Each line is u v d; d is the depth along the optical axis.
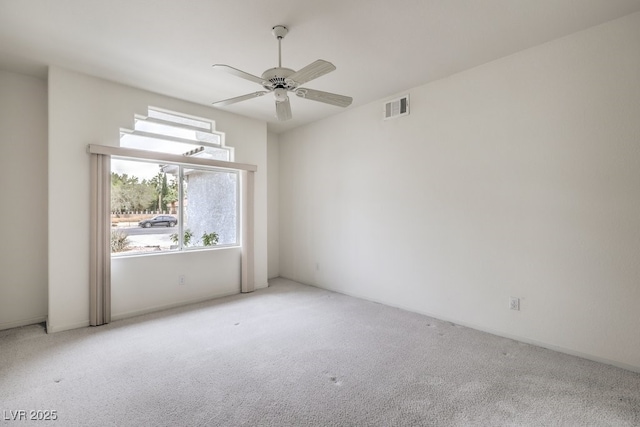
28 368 2.47
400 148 3.98
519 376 2.37
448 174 3.51
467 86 3.35
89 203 3.42
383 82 3.67
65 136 3.27
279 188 5.88
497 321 3.16
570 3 2.28
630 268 2.44
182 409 1.98
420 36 2.71
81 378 2.33
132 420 1.88
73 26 2.54
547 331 2.84
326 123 4.95
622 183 2.47
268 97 4.05
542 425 1.84
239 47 2.88
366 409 1.99
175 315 3.74
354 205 4.54
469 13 2.40
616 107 2.49
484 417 1.91
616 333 2.50
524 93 2.95
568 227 2.72
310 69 2.25
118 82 3.60
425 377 2.36
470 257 3.35
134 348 2.84
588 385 2.25
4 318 3.29
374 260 4.30
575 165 2.68
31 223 3.44
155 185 4.02
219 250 4.55
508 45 2.87
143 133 3.87
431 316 3.69
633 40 2.41
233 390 2.19
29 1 2.22
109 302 3.49
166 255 4.02
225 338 3.07
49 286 3.19
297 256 5.52
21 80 3.38
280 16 2.42
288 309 3.97
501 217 3.12
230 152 4.68
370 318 3.63
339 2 2.26
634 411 1.97
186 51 2.95
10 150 3.32
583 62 2.63
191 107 4.21
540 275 2.88
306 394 2.14
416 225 3.82
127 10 2.34
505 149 3.08
